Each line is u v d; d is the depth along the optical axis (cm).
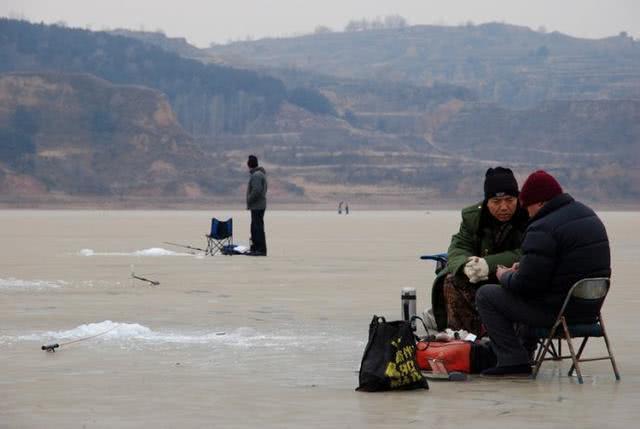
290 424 2292
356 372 2981
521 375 2928
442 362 2958
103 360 3200
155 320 4250
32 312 4531
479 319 3191
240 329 3919
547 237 2877
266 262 8156
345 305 4856
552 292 2906
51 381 2825
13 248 10512
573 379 2902
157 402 2541
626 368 3088
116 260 8350
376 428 2250
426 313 3412
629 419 2348
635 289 5756
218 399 2577
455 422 2312
